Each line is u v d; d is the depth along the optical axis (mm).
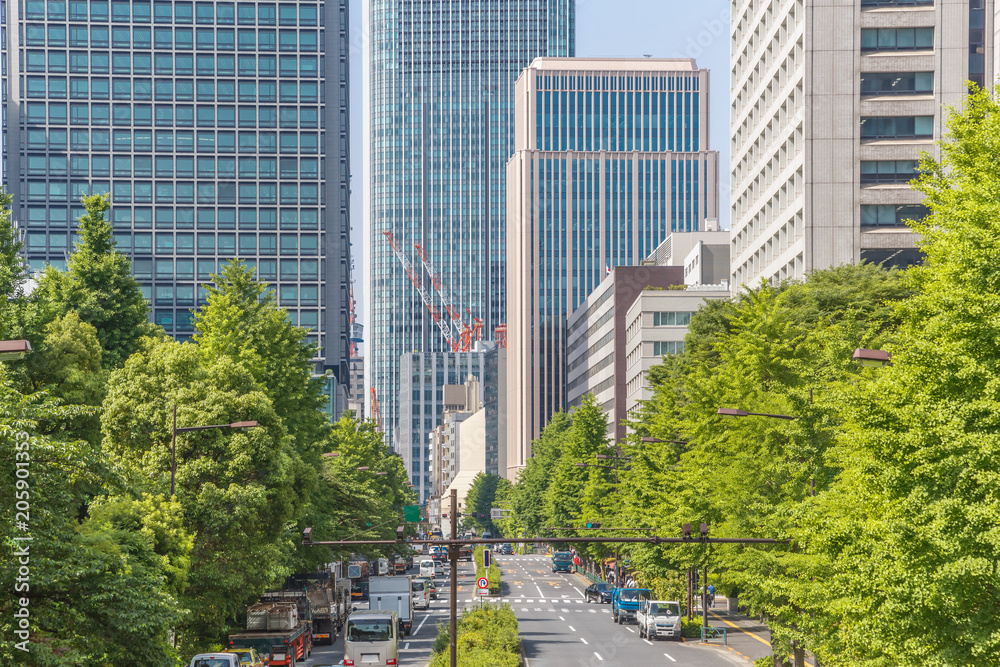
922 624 24812
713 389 59500
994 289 25219
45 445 22906
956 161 30562
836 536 29016
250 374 59531
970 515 23516
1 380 26609
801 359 54188
